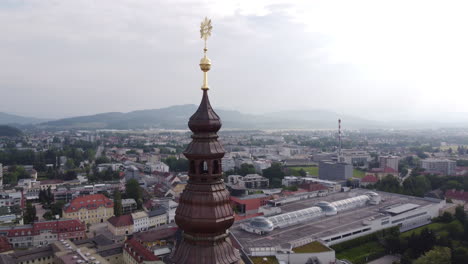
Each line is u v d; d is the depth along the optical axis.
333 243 168.38
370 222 184.50
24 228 180.12
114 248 153.12
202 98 43.53
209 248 41.84
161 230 182.62
